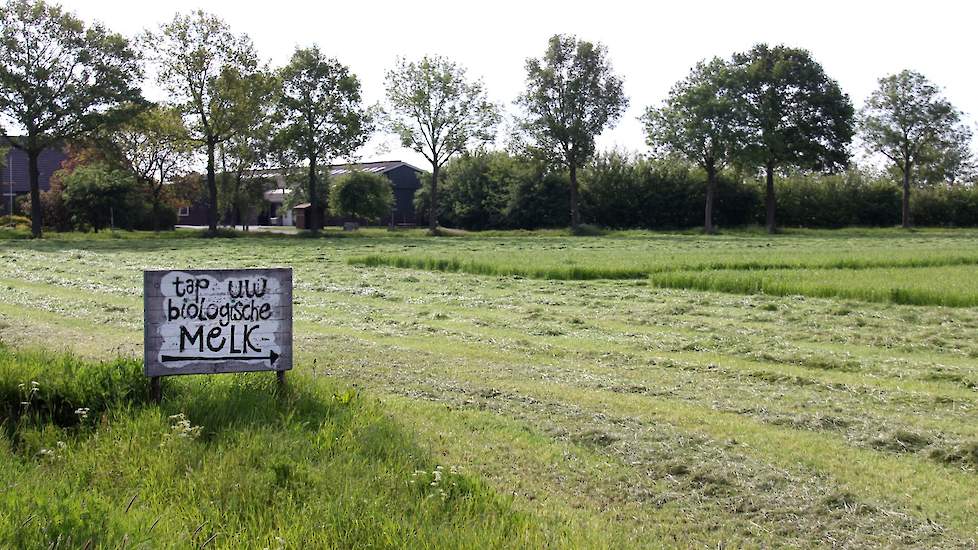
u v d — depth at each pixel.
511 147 81.81
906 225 87.06
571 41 79.75
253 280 9.44
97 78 59.50
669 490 7.68
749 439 9.16
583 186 88.56
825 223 89.38
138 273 30.12
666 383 12.16
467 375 12.52
